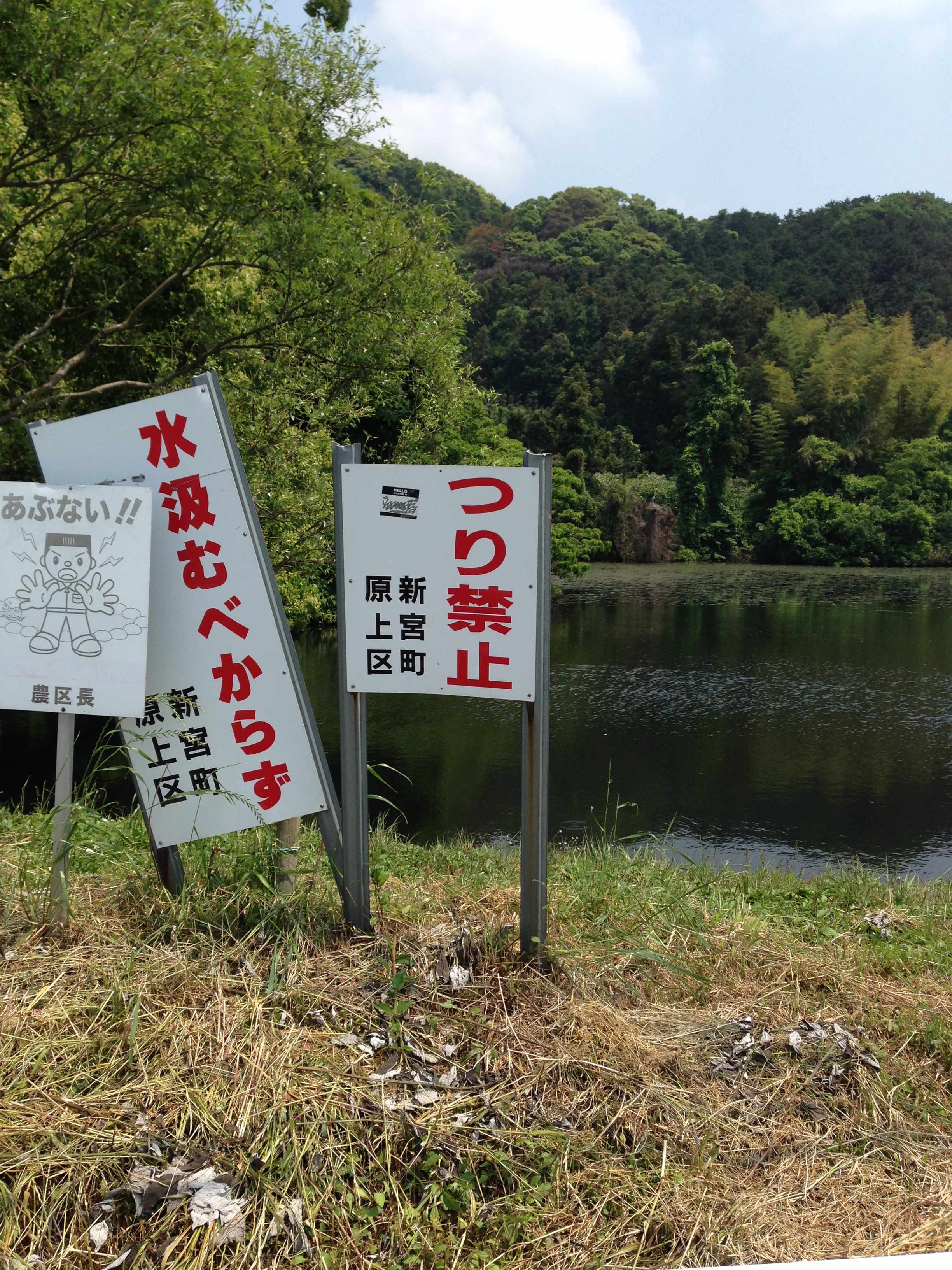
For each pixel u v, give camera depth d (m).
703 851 8.84
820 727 14.52
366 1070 2.21
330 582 20.25
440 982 2.60
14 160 6.36
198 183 6.50
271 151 6.64
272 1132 1.98
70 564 2.63
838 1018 2.76
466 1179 1.98
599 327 81.06
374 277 7.64
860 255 88.25
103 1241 1.78
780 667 19.55
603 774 11.86
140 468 2.71
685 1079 2.36
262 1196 1.88
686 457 53.41
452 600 2.65
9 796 9.80
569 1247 1.87
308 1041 2.27
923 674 18.80
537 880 2.68
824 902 4.50
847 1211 2.03
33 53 5.63
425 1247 1.85
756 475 57.66
